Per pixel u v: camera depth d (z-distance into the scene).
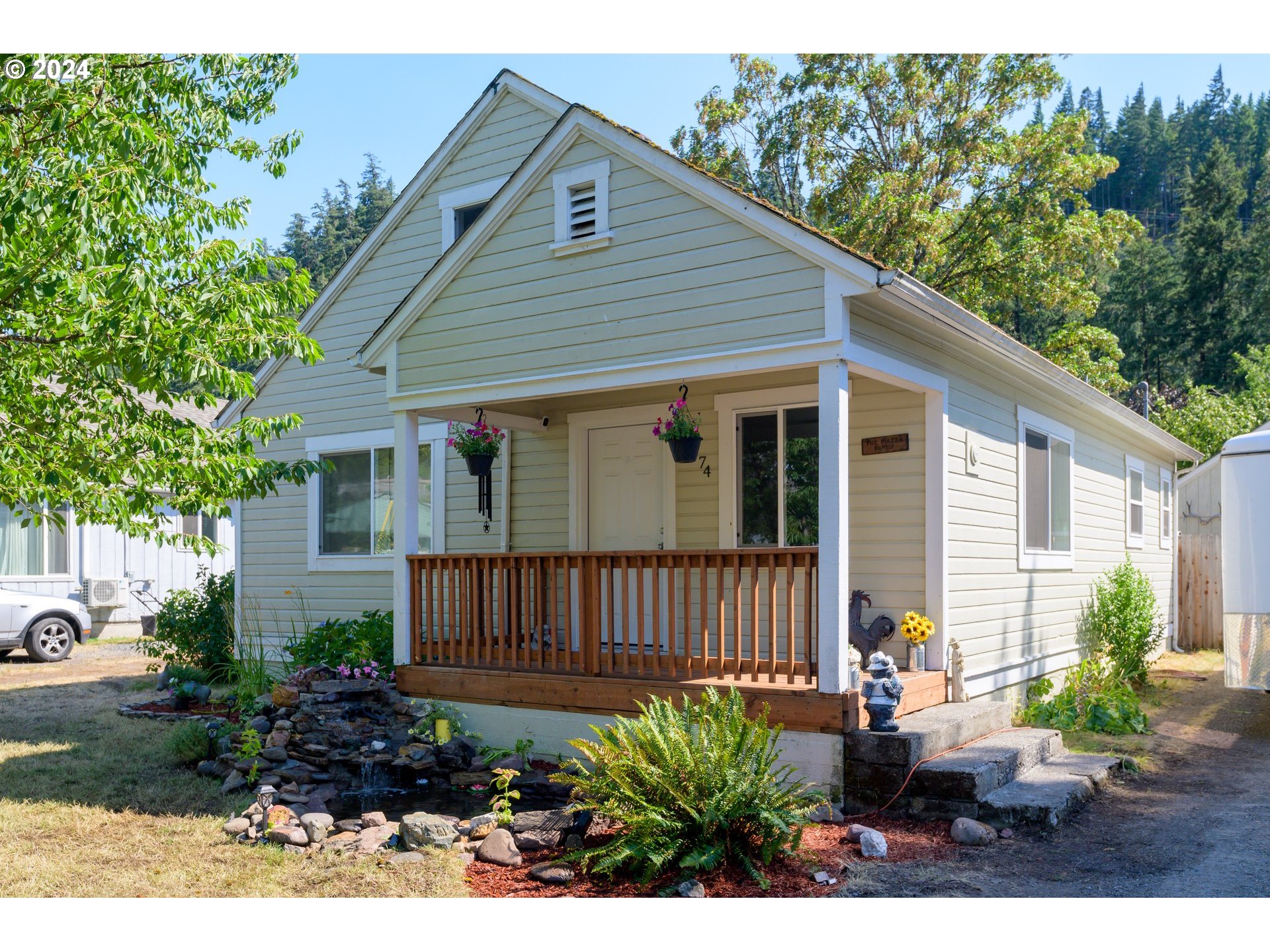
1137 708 10.33
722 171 25.97
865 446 9.09
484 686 8.84
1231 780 7.90
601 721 8.16
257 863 6.07
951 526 8.83
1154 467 17.36
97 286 6.79
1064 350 25.44
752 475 9.80
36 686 13.38
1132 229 23.86
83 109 6.95
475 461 10.79
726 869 5.65
